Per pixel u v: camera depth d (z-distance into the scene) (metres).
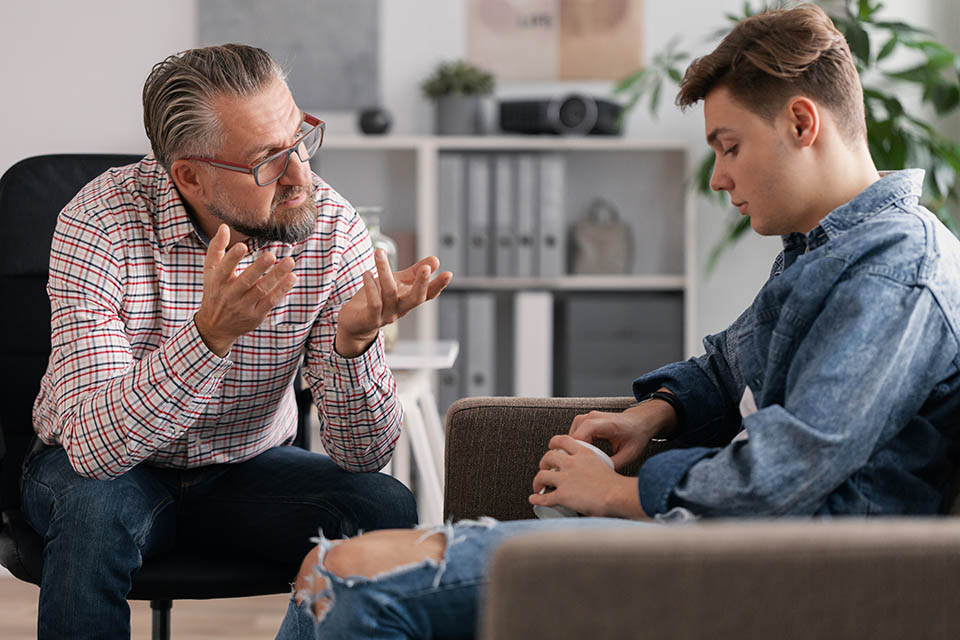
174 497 1.54
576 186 3.48
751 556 0.76
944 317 1.06
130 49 3.35
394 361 2.17
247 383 1.50
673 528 0.78
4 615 2.64
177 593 1.45
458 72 3.29
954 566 0.77
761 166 1.13
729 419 1.39
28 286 1.70
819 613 0.76
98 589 1.34
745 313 1.41
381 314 1.35
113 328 1.42
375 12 3.39
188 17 3.36
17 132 3.34
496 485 1.48
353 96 3.40
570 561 0.75
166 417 1.33
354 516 1.49
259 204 1.40
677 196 3.46
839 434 1.00
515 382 3.25
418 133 3.41
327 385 1.47
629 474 1.44
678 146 3.24
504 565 0.75
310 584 1.07
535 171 3.25
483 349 3.26
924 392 1.06
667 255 3.47
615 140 3.24
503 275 3.27
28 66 3.33
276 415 1.62
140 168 1.51
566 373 3.26
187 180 1.42
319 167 3.46
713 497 1.03
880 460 1.07
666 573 0.75
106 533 1.35
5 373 1.69
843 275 1.08
